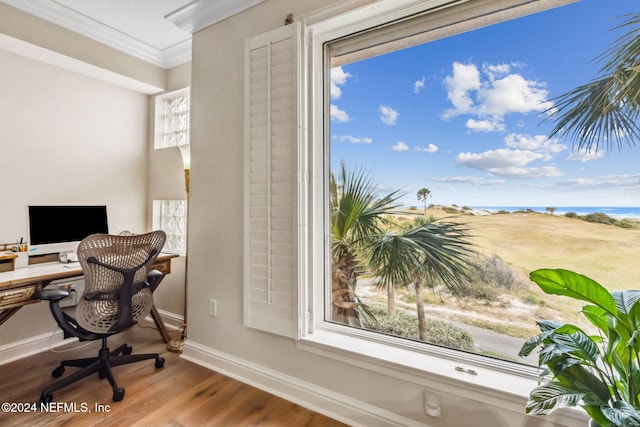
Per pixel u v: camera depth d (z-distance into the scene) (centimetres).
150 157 335
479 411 139
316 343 179
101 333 198
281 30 191
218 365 221
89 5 234
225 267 220
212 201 228
